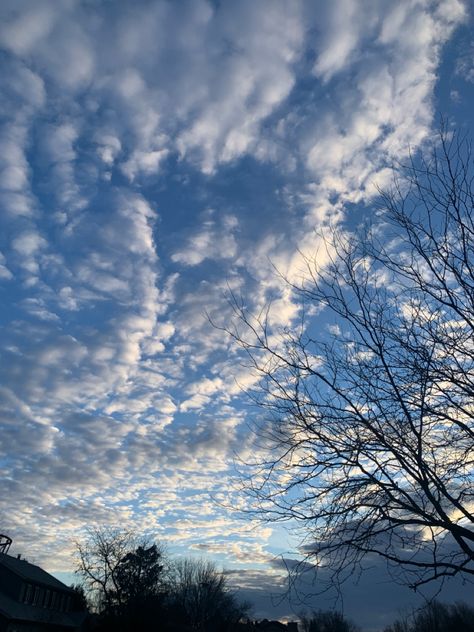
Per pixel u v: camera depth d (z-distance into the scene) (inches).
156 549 1967.3
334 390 305.9
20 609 1535.4
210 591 2532.0
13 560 1716.3
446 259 309.1
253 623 2469.2
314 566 291.4
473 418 293.1
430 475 276.4
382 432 294.8
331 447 295.6
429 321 309.0
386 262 321.7
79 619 1878.7
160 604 1975.9
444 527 272.7
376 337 307.1
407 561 277.6
